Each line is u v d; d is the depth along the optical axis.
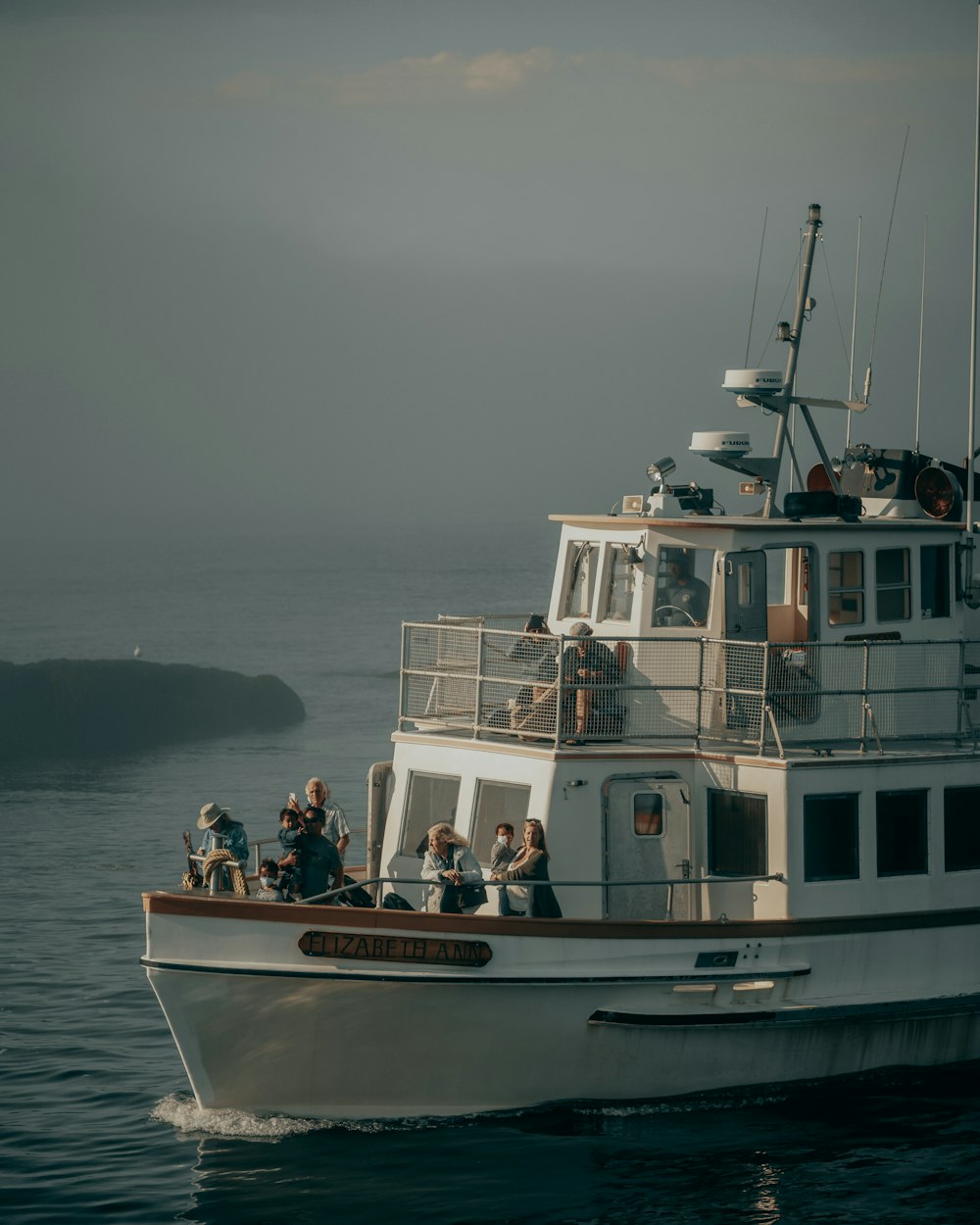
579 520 24.08
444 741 23.05
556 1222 18.66
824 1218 18.73
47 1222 19.05
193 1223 18.94
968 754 22.55
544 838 21.28
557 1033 20.84
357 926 20.19
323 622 164.75
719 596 22.70
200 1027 20.42
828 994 21.61
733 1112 21.59
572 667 21.95
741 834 21.70
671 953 20.86
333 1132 20.91
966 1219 18.77
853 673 23.12
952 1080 22.73
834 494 24.11
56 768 65.12
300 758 67.81
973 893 22.58
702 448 24.11
